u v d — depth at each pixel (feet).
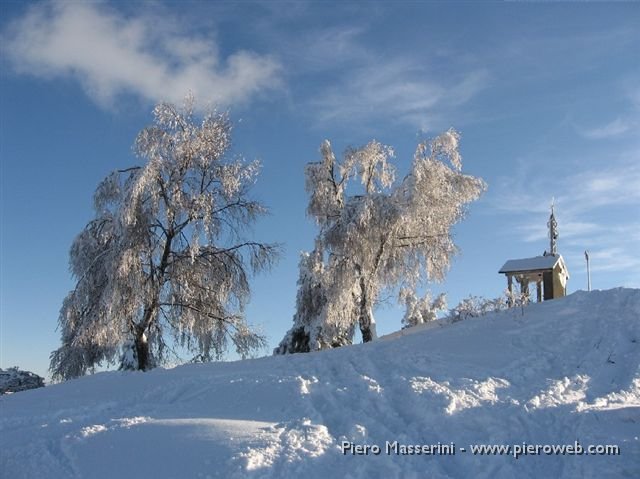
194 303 77.36
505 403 35.12
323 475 26.23
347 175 89.76
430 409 34.09
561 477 26.53
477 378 39.83
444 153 86.89
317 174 89.40
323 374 42.80
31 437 31.96
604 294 56.75
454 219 87.92
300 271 98.02
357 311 85.87
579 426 31.73
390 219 82.12
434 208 84.28
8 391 78.43
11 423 35.73
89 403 42.39
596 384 39.22
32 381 81.51
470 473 27.50
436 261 87.45
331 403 35.45
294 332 95.55
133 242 71.51
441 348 48.39
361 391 37.22
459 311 61.72
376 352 48.96
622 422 32.04
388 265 86.84
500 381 39.27
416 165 84.07
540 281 82.53
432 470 27.20
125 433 30.71
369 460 27.89
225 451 27.81
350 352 50.98
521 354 45.06
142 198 73.56
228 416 33.68
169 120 75.87
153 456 28.07
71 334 82.07
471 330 52.39
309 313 96.27
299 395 36.32
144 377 50.03
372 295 87.20
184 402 37.88
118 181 77.61
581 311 53.21
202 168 75.97
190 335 78.54
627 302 53.01
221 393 38.52
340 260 84.53
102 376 53.31
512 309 57.93
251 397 37.09
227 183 75.72
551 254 86.12
